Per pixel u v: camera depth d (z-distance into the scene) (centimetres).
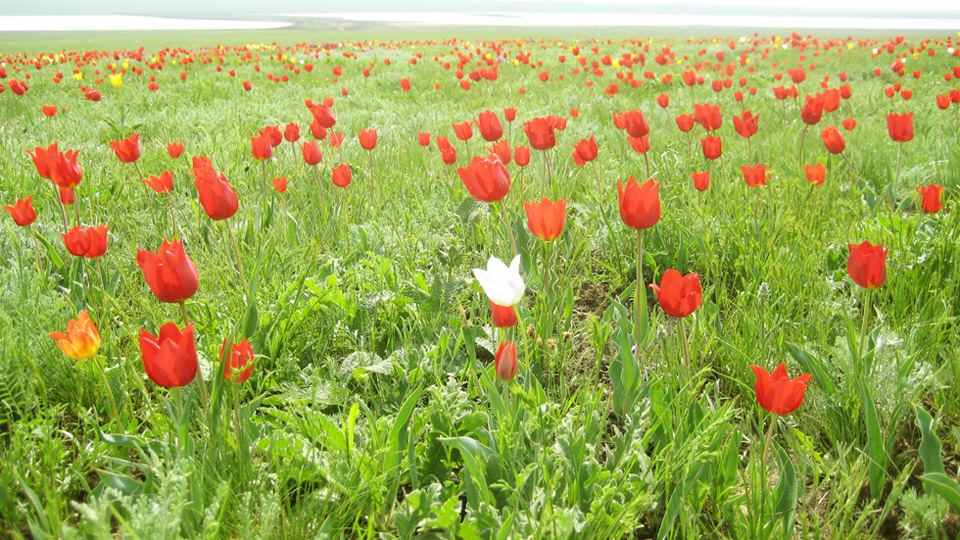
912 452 221
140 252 178
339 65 1764
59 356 247
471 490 179
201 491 168
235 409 186
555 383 272
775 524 171
